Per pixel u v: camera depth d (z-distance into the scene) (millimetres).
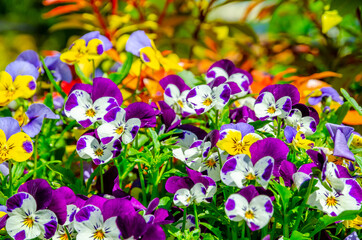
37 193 825
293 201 845
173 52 1561
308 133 908
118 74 1014
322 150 848
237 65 1500
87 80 970
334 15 1394
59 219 827
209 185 854
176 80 979
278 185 840
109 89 884
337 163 890
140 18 1491
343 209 843
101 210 830
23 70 969
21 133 859
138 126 866
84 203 850
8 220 822
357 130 1095
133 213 813
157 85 1088
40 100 1068
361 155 927
